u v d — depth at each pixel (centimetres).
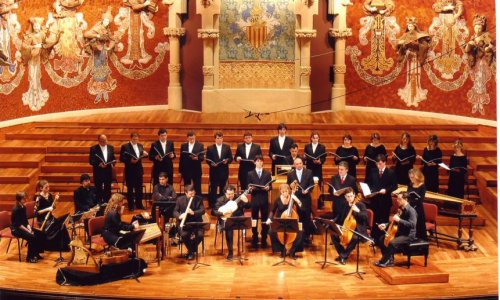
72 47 1977
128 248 1279
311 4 2020
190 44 2084
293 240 1311
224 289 1175
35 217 1359
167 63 2111
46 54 1927
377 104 2106
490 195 1581
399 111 2080
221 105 2066
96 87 2034
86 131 1825
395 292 1166
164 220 1350
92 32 1998
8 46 1812
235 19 2056
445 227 1502
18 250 1366
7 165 1658
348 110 2114
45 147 1716
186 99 2106
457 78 1967
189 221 1331
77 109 2006
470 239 1391
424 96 2034
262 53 2072
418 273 1220
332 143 1789
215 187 1534
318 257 1343
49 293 1137
